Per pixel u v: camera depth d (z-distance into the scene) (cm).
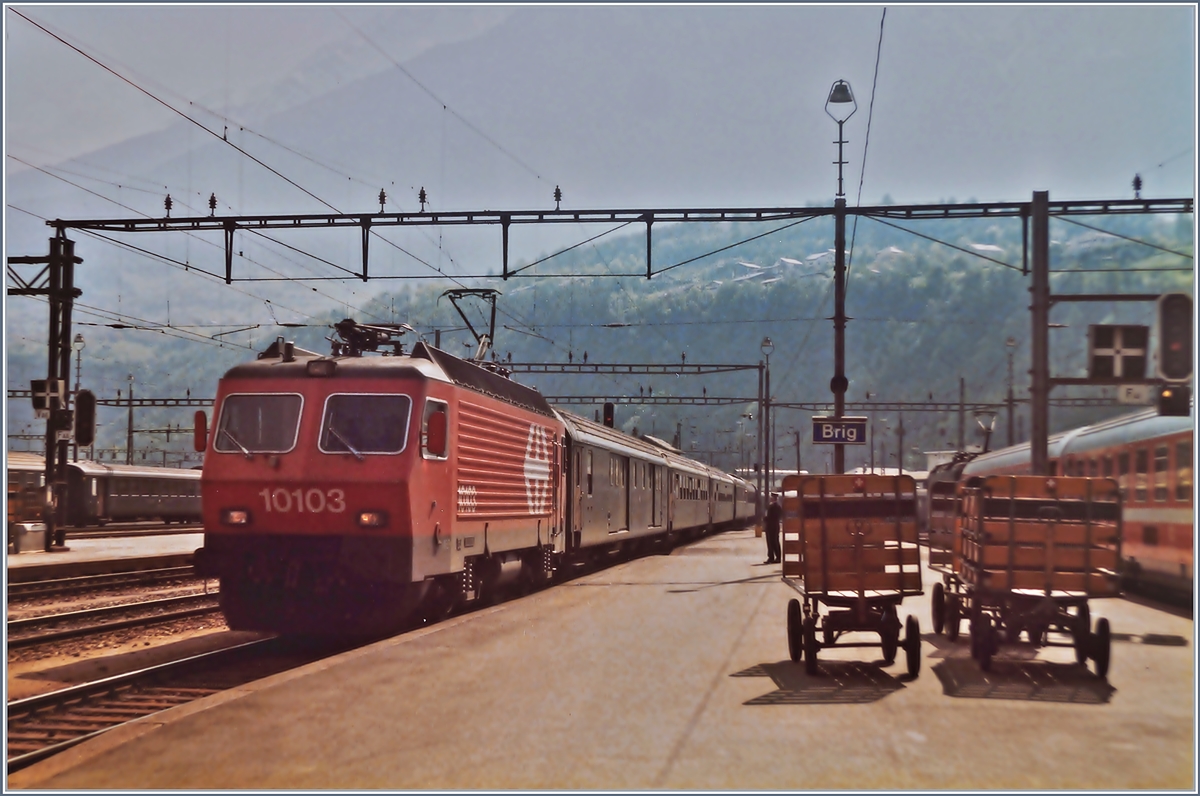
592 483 2472
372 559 1325
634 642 1259
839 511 1081
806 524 1080
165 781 666
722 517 5803
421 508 1361
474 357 2022
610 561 3117
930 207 2150
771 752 725
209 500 1362
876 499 1082
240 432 1374
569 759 707
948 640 1330
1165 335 1556
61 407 3091
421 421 1366
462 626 1408
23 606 1945
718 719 829
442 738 769
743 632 1352
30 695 1130
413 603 1362
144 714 1032
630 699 909
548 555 2052
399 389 1370
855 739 762
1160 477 1747
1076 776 664
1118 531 1058
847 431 2375
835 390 2398
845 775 666
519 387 1920
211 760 714
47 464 3092
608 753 723
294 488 1340
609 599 1788
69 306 3061
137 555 2923
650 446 3712
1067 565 1062
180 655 1403
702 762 698
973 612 1117
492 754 722
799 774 668
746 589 1980
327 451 1347
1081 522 1061
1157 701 911
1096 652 1020
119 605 1864
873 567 1077
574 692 940
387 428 1353
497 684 980
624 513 2908
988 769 680
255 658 1350
